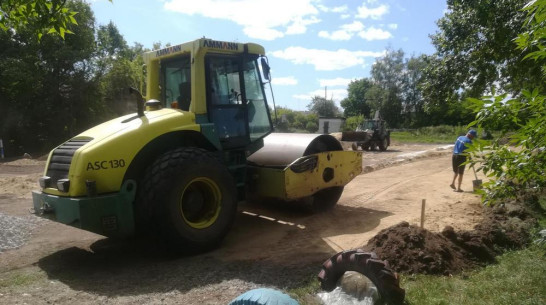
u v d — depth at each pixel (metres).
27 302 4.40
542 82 4.74
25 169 16.62
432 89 8.88
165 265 5.57
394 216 8.06
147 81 7.47
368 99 72.44
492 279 4.57
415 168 15.30
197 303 4.32
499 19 6.99
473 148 3.20
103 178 5.45
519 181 3.25
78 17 29.06
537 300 3.96
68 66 29.36
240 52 6.93
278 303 2.73
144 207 5.57
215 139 6.49
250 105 7.29
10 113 27.78
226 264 5.51
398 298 3.94
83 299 4.49
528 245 5.72
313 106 70.31
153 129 5.85
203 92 6.50
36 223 7.77
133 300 4.44
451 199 9.61
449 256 4.98
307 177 7.54
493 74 7.60
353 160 8.61
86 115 30.55
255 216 8.15
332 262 4.34
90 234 7.18
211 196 6.17
